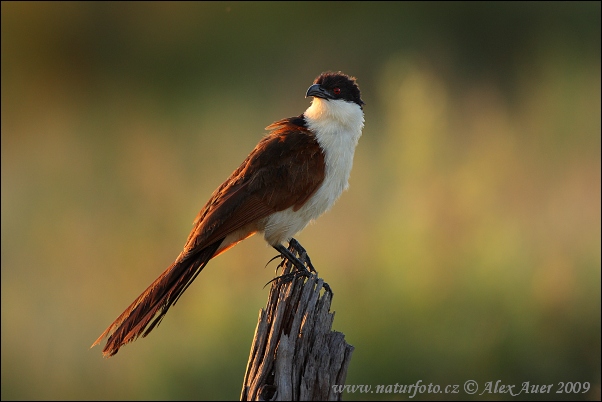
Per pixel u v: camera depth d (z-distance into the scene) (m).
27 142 19.59
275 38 23.80
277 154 7.61
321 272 10.76
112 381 10.24
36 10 24.22
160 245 12.38
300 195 7.60
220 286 10.54
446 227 10.82
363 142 15.27
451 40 23.02
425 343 9.85
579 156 13.97
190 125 18.36
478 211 11.16
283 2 23.95
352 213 12.05
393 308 10.07
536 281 10.31
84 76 24.38
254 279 10.93
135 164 15.57
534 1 22.97
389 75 12.19
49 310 11.18
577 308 10.30
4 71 23.78
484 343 9.88
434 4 23.48
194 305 10.52
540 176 13.26
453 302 10.14
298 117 8.19
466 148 14.09
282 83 21.61
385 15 23.47
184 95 22.19
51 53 24.34
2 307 11.35
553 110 15.48
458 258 10.49
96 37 24.84
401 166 11.46
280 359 5.41
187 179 14.16
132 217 13.47
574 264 10.80
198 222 7.65
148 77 24.09
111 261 12.28
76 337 10.77
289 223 7.68
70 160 16.98
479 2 23.06
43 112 22.11
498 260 10.47
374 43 22.97
